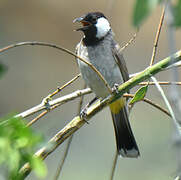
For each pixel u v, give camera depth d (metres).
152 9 2.61
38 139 2.86
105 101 5.03
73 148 11.95
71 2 16.53
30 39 16.14
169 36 2.95
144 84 5.36
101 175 11.38
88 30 7.17
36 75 15.30
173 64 3.27
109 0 3.65
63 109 12.74
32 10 16.48
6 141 2.82
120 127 7.25
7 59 15.37
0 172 2.88
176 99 3.27
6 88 14.62
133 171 11.02
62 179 11.16
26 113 5.05
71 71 15.77
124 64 7.30
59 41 16.27
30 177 8.66
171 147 3.13
